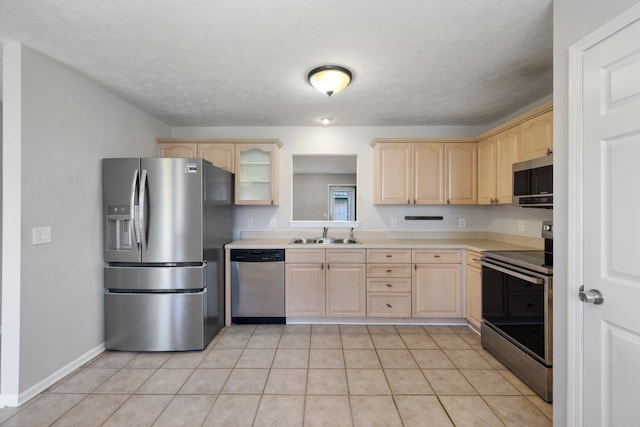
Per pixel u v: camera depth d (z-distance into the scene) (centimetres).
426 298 321
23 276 193
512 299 228
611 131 125
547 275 192
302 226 387
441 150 349
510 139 287
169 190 259
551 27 179
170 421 176
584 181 137
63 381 216
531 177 237
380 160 351
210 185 282
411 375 225
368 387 210
